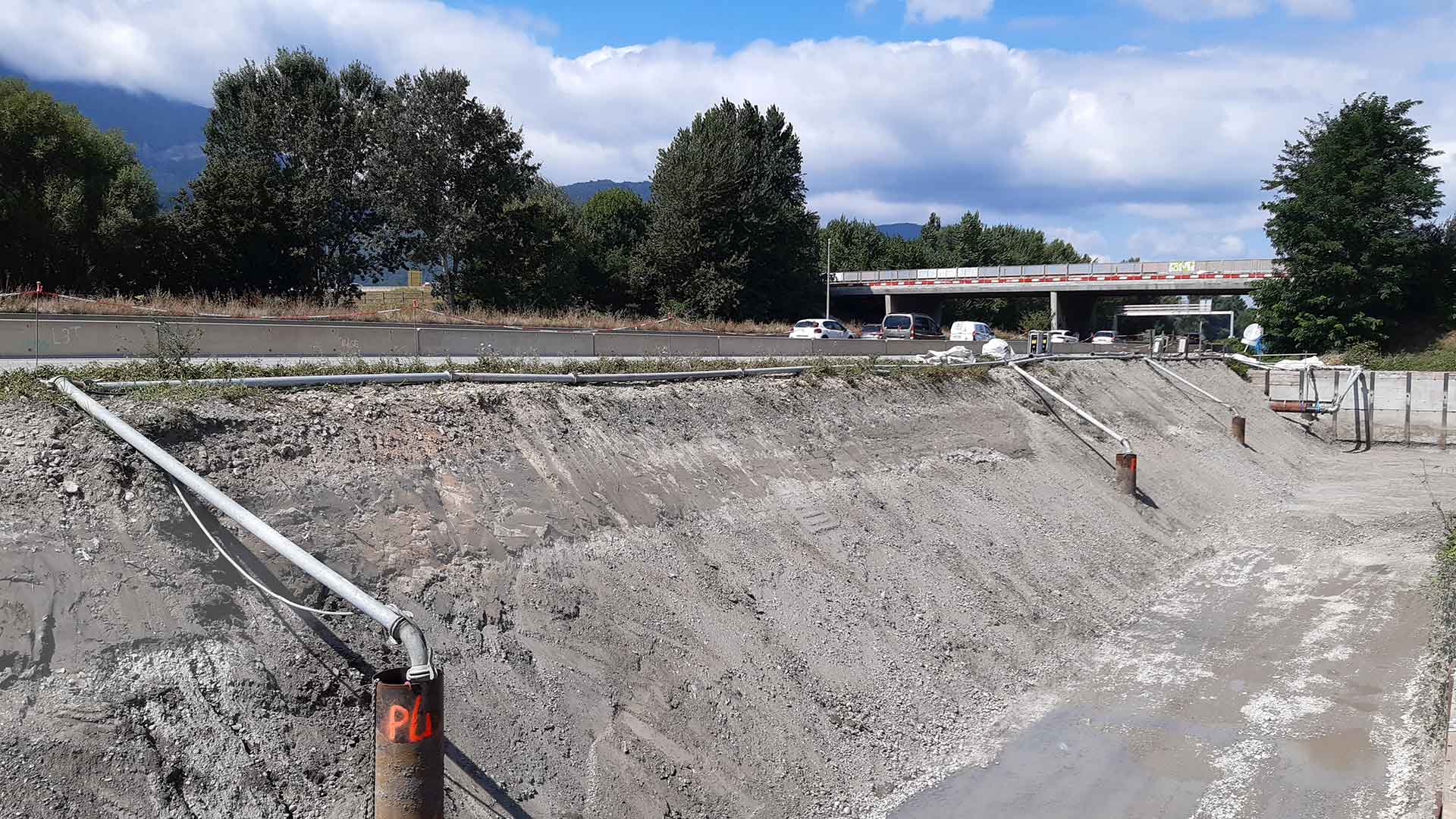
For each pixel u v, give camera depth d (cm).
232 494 984
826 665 1354
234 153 6266
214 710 779
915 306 9394
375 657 920
